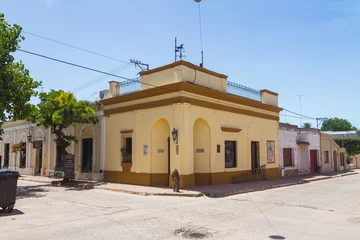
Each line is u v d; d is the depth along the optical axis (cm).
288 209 1055
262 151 2170
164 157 1739
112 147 1933
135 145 1780
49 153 2528
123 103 1880
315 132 3025
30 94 1720
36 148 2686
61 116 1830
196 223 837
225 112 1847
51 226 816
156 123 1712
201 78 1689
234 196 1380
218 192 1401
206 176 1700
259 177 2092
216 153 1744
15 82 1627
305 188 1747
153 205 1131
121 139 1883
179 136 1541
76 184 1844
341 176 2830
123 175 1836
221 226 804
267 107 2244
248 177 1984
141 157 1736
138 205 1134
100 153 2017
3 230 780
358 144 4450
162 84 1656
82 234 731
